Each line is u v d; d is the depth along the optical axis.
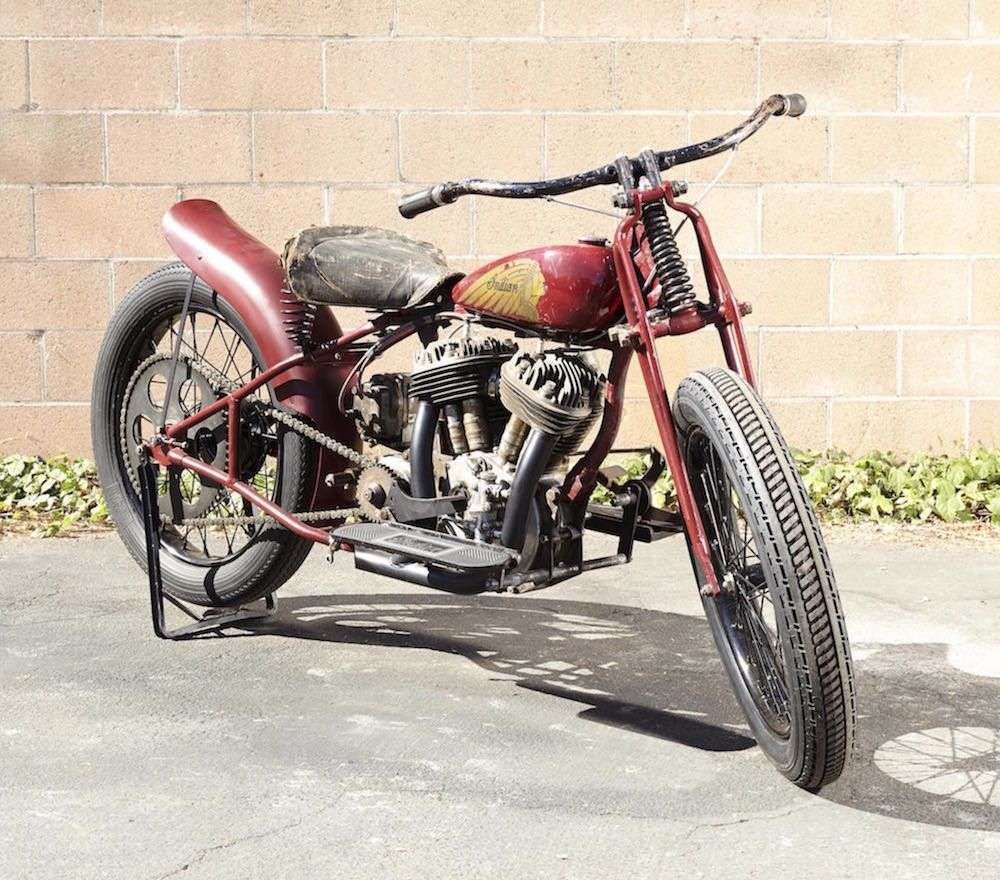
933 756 3.48
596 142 6.68
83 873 2.85
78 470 6.63
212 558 4.61
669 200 3.44
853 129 6.70
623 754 3.50
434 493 3.90
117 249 6.72
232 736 3.61
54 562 5.47
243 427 4.40
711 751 3.52
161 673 4.12
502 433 3.90
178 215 4.56
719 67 6.66
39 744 3.55
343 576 5.30
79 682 4.04
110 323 4.76
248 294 4.32
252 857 2.92
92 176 6.69
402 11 6.62
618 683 4.06
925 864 2.90
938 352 6.80
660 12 6.63
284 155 6.68
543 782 3.32
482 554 3.64
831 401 6.81
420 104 6.66
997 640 4.47
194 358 4.49
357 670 4.16
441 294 3.96
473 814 3.13
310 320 4.29
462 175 6.69
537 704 3.87
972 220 6.76
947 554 5.64
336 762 3.43
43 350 6.76
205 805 3.18
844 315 6.78
